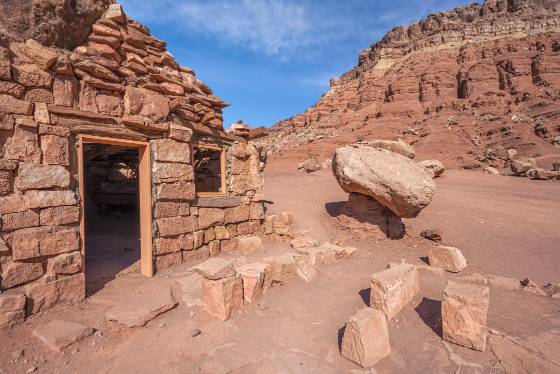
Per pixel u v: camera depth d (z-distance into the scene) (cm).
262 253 975
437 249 834
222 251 974
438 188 1855
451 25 8469
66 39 650
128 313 534
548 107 4778
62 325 504
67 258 585
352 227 1143
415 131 5391
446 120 5478
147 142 756
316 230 1206
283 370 415
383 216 1100
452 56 7119
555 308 574
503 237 1040
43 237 552
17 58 554
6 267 509
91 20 690
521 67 5841
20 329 492
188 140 850
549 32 6306
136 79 743
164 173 789
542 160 3372
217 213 955
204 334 493
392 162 1052
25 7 574
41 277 553
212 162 1376
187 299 612
